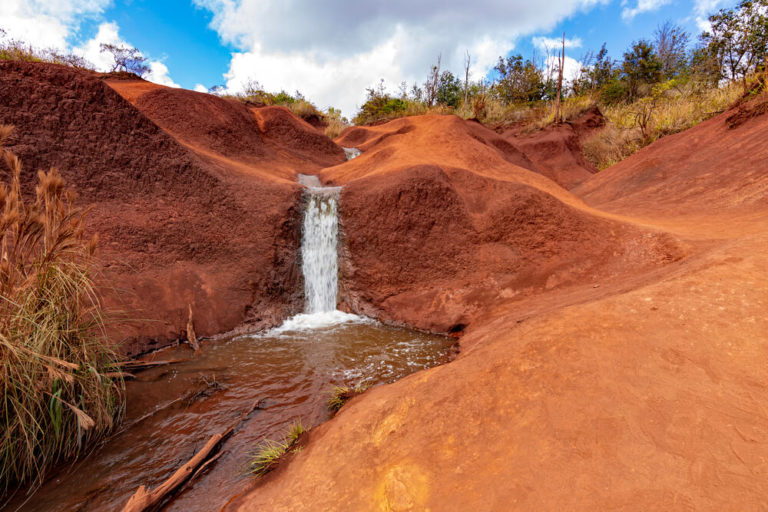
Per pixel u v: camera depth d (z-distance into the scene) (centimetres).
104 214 672
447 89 3753
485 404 273
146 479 321
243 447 362
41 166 655
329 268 860
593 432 220
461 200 866
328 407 434
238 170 935
